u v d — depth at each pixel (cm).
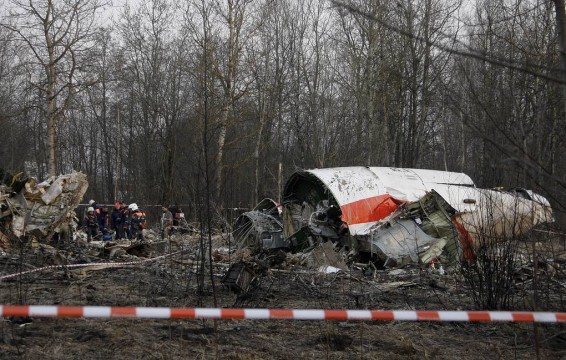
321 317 454
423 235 1393
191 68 2234
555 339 709
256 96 2991
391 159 2992
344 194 1466
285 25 3222
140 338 667
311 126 3209
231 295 945
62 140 4706
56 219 1600
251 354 623
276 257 1308
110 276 1122
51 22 2800
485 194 852
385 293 1030
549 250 816
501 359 634
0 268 1154
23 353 591
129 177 4125
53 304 838
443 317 471
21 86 3862
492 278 834
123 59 3788
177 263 1168
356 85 2964
